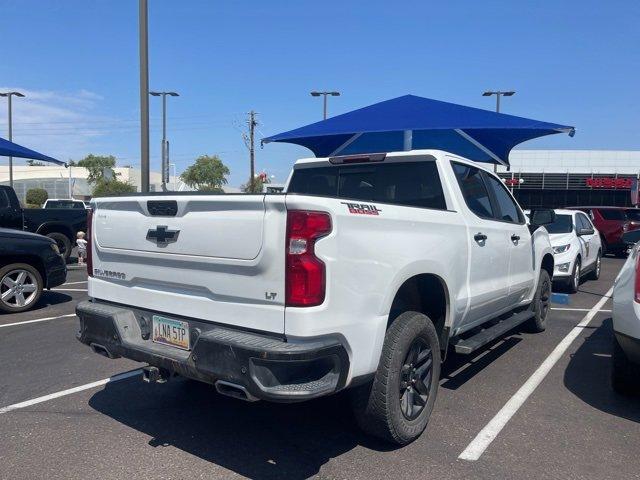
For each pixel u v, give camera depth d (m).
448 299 4.34
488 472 3.55
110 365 5.80
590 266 12.17
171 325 3.72
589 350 6.42
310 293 3.08
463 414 4.49
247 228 3.23
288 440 4.03
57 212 14.90
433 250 4.09
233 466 3.64
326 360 3.20
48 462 3.67
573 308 9.10
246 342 3.12
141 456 3.77
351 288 3.29
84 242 14.45
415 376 3.97
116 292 4.15
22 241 8.33
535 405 4.70
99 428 4.22
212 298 3.48
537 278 6.75
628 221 18.88
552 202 45.88
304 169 5.56
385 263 3.54
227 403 4.76
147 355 3.67
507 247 5.60
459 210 4.71
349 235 3.28
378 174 5.10
